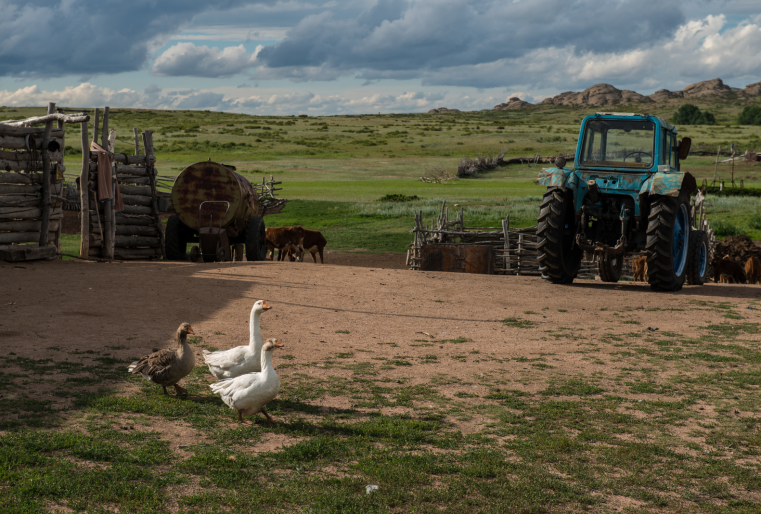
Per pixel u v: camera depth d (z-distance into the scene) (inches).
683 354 335.0
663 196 535.2
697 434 217.3
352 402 245.8
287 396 248.8
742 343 362.9
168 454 181.8
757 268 792.9
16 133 585.3
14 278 471.5
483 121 7819.9
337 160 3499.0
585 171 561.0
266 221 1487.5
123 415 213.8
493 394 259.6
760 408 246.5
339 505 155.1
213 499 154.8
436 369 300.0
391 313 432.1
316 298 463.8
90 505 148.3
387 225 1414.9
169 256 731.4
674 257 576.7
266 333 352.8
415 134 5142.7
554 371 299.6
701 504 164.4
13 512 139.9
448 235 854.5
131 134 4692.4
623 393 266.8
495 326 404.2
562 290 547.8
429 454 191.2
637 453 197.5
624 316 441.7
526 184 2527.1
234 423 215.2
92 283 462.9
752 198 1828.2
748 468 189.0
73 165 2518.5
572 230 606.9
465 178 2881.4
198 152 3814.0
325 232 1357.0
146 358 240.5
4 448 172.6
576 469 183.8
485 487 168.7
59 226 644.7
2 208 571.2
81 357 281.7
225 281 502.6
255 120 6550.2
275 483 167.3
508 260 778.8
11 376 246.5
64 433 189.6
